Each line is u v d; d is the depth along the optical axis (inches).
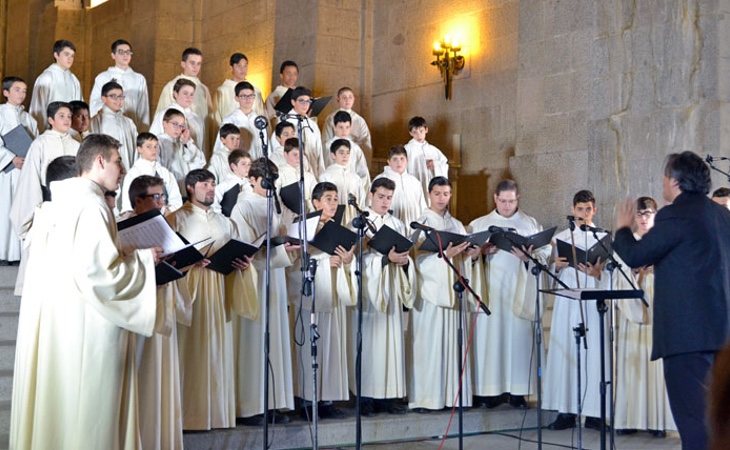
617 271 325.4
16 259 353.1
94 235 198.2
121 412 209.3
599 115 421.7
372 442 305.1
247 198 299.1
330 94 552.4
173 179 346.6
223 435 274.2
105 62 748.0
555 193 446.9
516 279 338.3
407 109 545.0
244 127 430.0
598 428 337.1
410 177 405.4
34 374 206.1
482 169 501.0
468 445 305.7
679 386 205.3
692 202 211.6
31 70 769.6
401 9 550.9
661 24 398.9
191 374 271.3
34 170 323.9
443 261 319.3
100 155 205.8
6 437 253.4
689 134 386.6
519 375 339.0
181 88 409.7
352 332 320.8
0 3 657.6
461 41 515.2
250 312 278.8
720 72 380.8
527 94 464.1
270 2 607.2
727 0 382.9
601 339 248.5
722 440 46.9
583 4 438.3
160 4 660.1
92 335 202.4
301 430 289.9
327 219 307.0
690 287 205.3
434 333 324.2
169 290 234.5
